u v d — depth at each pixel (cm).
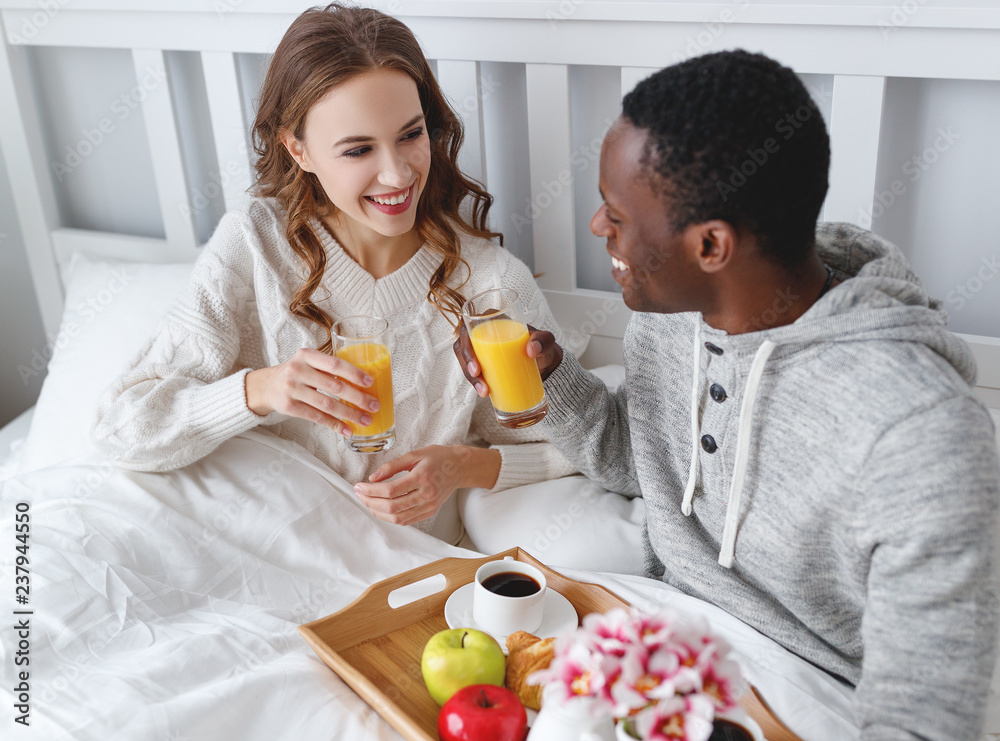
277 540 112
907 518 72
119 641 94
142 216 190
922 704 70
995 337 126
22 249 200
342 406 106
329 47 108
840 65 115
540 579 95
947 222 125
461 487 127
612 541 116
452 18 137
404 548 115
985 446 71
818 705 82
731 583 95
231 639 94
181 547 107
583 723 66
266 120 120
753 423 86
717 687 63
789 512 85
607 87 139
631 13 123
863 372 77
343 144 110
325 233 126
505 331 99
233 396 113
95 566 101
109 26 162
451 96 143
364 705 87
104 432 116
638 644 64
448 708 77
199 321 123
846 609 89
